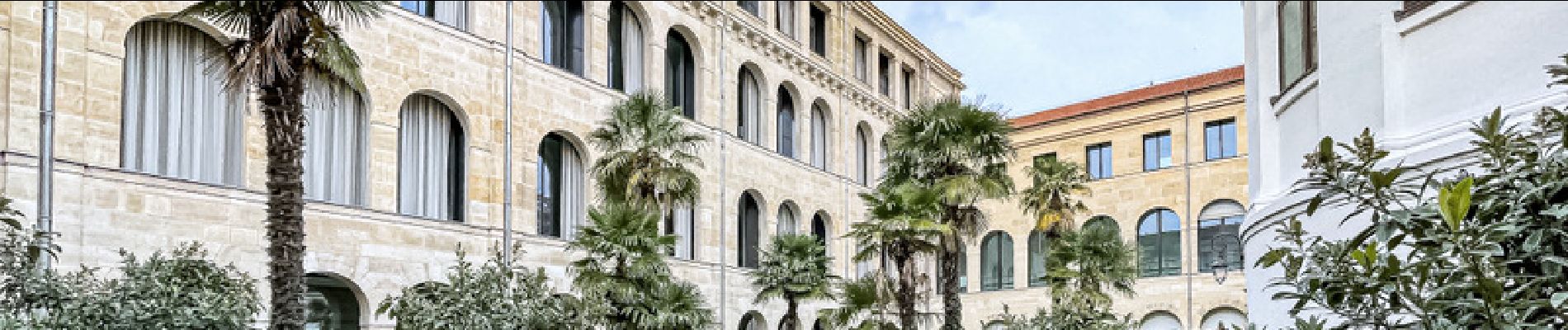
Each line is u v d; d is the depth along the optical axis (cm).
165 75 2247
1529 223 557
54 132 2000
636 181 2573
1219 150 4972
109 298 1709
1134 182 5203
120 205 2083
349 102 2581
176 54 2273
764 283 3212
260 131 2375
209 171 2306
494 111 2862
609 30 3412
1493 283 538
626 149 2844
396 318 2208
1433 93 1121
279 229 1602
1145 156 5225
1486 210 561
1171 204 5072
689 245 3606
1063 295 3731
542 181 3116
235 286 1880
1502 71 1040
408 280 2612
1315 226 1265
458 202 2834
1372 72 1184
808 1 4409
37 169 1977
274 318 1588
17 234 1702
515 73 2934
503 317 2164
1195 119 5028
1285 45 1506
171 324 1739
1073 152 5422
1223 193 4894
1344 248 632
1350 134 1212
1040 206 4078
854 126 4731
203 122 2311
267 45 1542
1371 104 1181
